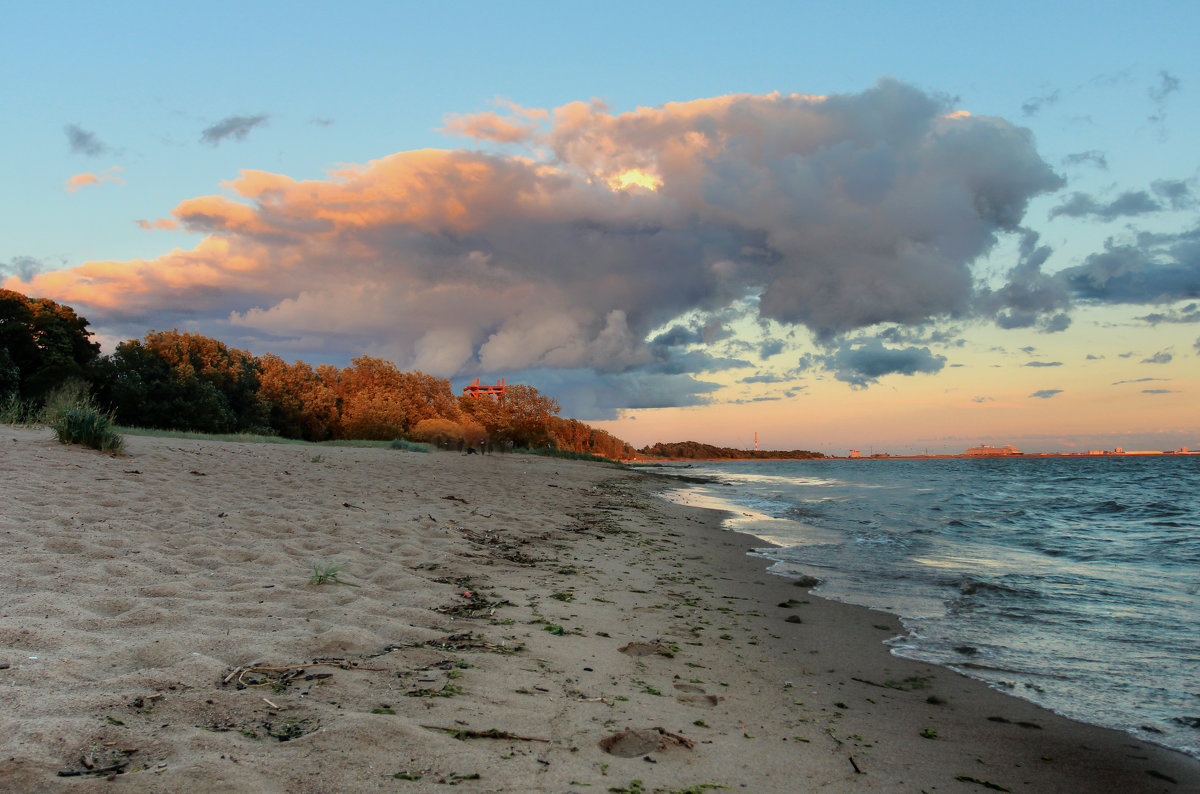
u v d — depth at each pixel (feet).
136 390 105.09
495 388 253.65
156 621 11.10
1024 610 19.31
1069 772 9.59
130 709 7.79
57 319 111.75
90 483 24.53
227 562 16.11
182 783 6.24
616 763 8.23
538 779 7.43
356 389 158.40
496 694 9.97
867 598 20.67
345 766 7.04
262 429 124.88
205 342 129.18
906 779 9.00
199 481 28.86
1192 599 20.65
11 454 28.58
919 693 12.67
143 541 16.88
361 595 14.71
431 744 7.86
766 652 14.74
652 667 12.76
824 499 65.77
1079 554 30.07
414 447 91.91
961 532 38.34
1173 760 10.06
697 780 8.14
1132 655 15.20
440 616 14.03
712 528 39.50
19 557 13.82
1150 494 72.79
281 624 11.79
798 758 9.27
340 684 9.47
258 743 7.36
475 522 28.45
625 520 39.52
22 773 6.01
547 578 19.77
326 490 31.14
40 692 7.82
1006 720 11.47
